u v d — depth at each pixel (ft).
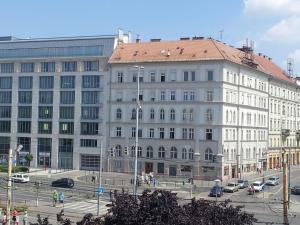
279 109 425.69
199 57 320.70
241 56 357.20
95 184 265.34
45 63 364.79
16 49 373.81
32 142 367.04
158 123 328.29
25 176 268.00
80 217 173.99
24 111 371.15
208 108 317.63
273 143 411.54
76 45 354.95
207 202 89.86
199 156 317.63
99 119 346.95
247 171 354.95
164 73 329.52
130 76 337.72
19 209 181.27
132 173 334.24
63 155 358.02
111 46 346.54
